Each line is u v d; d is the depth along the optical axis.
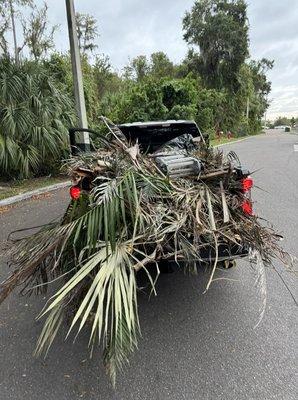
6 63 10.41
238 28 40.25
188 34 42.09
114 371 2.35
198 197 3.16
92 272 2.62
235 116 42.12
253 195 7.98
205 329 3.18
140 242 2.79
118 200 2.84
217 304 3.57
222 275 4.16
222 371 2.65
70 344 3.01
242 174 3.48
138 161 3.43
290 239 5.07
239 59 40.78
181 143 5.03
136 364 2.76
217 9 41.28
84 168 3.37
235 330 3.14
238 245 3.06
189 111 18.08
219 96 31.05
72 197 3.36
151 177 3.20
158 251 2.86
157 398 2.42
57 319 2.62
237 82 41.72
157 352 2.89
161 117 17.48
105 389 2.52
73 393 2.50
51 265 2.91
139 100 17.48
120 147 3.66
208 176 3.43
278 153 17.66
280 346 2.90
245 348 2.89
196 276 4.14
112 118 17.03
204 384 2.53
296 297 3.62
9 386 2.58
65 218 3.25
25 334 3.18
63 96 11.23
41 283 3.07
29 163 10.41
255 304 3.54
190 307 3.54
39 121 10.40
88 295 2.42
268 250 3.20
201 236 2.98
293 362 2.71
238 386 2.49
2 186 9.95
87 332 3.14
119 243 2.75
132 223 2.86
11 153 9.74
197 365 2.72
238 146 23.69
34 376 2.67
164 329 3.20
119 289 2.48
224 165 3.59
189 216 2.98
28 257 2.88
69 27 10.43
